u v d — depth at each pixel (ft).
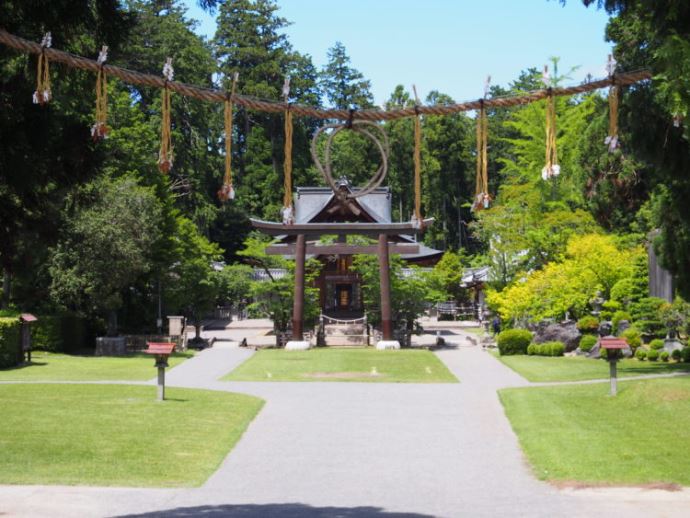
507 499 44.01
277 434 65.31
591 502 42.78
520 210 184.96
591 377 102.42
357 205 193.77
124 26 40.22
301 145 322.55
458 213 339.98
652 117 69.77
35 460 53.83
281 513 40.98
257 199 314.35
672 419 66.28
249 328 242.99
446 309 280.31
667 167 70.59
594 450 56.03
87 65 33.47
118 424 67.31
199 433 64.23
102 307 147.74
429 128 328.29
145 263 149.89
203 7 43.83
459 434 65.10
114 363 127.85
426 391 93.40
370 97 362.94
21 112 37.76
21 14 37.76
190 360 134.51
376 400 85.46
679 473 49.21
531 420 69.36
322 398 86.99
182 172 263.90
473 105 35.88
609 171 137.69
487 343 170.71
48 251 133.39
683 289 97.66
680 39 38.83
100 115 33.68
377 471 52.01
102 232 136.46
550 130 35.42
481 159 36.58
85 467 52.16
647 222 147.74
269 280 210.38
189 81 257.96
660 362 115.55
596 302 143.64
